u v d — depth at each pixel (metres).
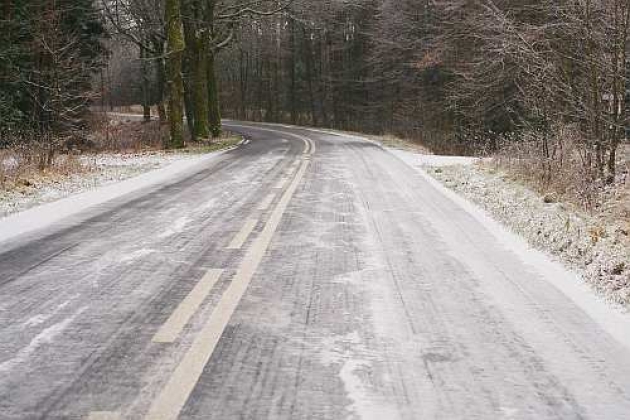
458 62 28.64
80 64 22.06
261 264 6.08
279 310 4.71
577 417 3.13
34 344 4.01
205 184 12.85
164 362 3.73
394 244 7.11
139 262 6.18
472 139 28.78
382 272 5.87
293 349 3.95
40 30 20.62
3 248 6.89
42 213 9.38
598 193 10.68
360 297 5.07
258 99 78.19
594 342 4.18
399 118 45.38
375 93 57.59
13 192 11.61
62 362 3.72
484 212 9.60
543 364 3.79
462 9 25.69
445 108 31.56
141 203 10.29
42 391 3.34
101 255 6.50
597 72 12.12
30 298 5.00
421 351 3.96
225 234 7.54
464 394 3.37
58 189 12.47
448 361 3.81
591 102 12.35
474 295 5.20
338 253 6.59
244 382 3.46
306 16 35.66
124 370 3.61
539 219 8.78
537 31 13.91
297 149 24.33
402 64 41.50
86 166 16.48
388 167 16.89
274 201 10.26
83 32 26.45
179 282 5.45
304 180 13.37
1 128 19.78
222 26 32.94
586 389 3.45
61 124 21.94
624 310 4.89
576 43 12.96
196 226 8.10
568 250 6.85
